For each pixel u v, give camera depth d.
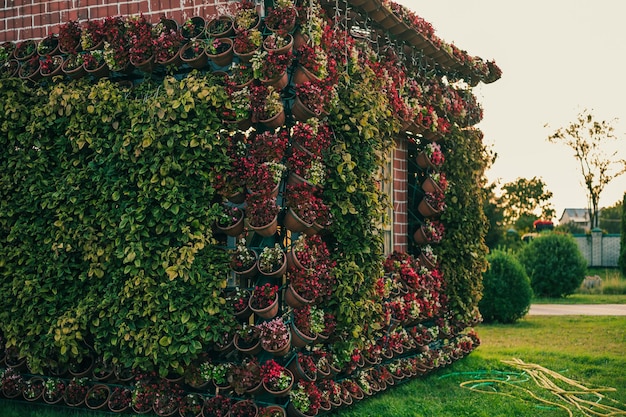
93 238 7.19
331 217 7.51
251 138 7.06
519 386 9.56
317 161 7.13
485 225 11.23
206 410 6.93
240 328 6.86
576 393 9.18
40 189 7.57
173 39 7.11
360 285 7.65
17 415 7.32
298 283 6.89
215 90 6.82
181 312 6.79
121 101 7.14
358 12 8.31
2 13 8.45
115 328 7.09
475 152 11.09
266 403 6.89
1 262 7.68
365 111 7.70
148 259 6.94
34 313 7.52
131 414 7.21
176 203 6.84
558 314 19.08
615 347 12.87
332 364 7.59
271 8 7.09
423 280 9.76
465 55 10.66
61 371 7.73
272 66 6.76
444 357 10.38
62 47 7.62
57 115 7.60
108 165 7.20
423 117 9.83
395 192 10.13
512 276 17.16
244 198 6.91
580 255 24.53
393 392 8.88
